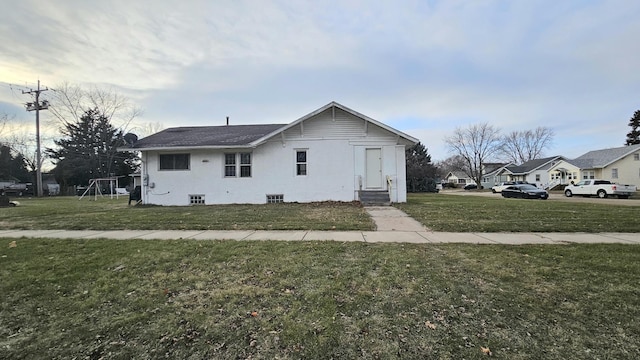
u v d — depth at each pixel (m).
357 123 16.45
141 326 3.10
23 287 4.14
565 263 5.00
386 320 3.17
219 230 8.47
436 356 2.55
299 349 2.68
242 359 2.55
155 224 9.48
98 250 6.10
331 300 3.63
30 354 2.66
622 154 39.91
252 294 3.84
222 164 17.03
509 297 3.68
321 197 16.55
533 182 52.91
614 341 2.73
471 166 64.44
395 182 16.27
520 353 2.58
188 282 4.28
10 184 49.22
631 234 7.67
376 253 5.72
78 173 45.81
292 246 6.31
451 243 6.62
